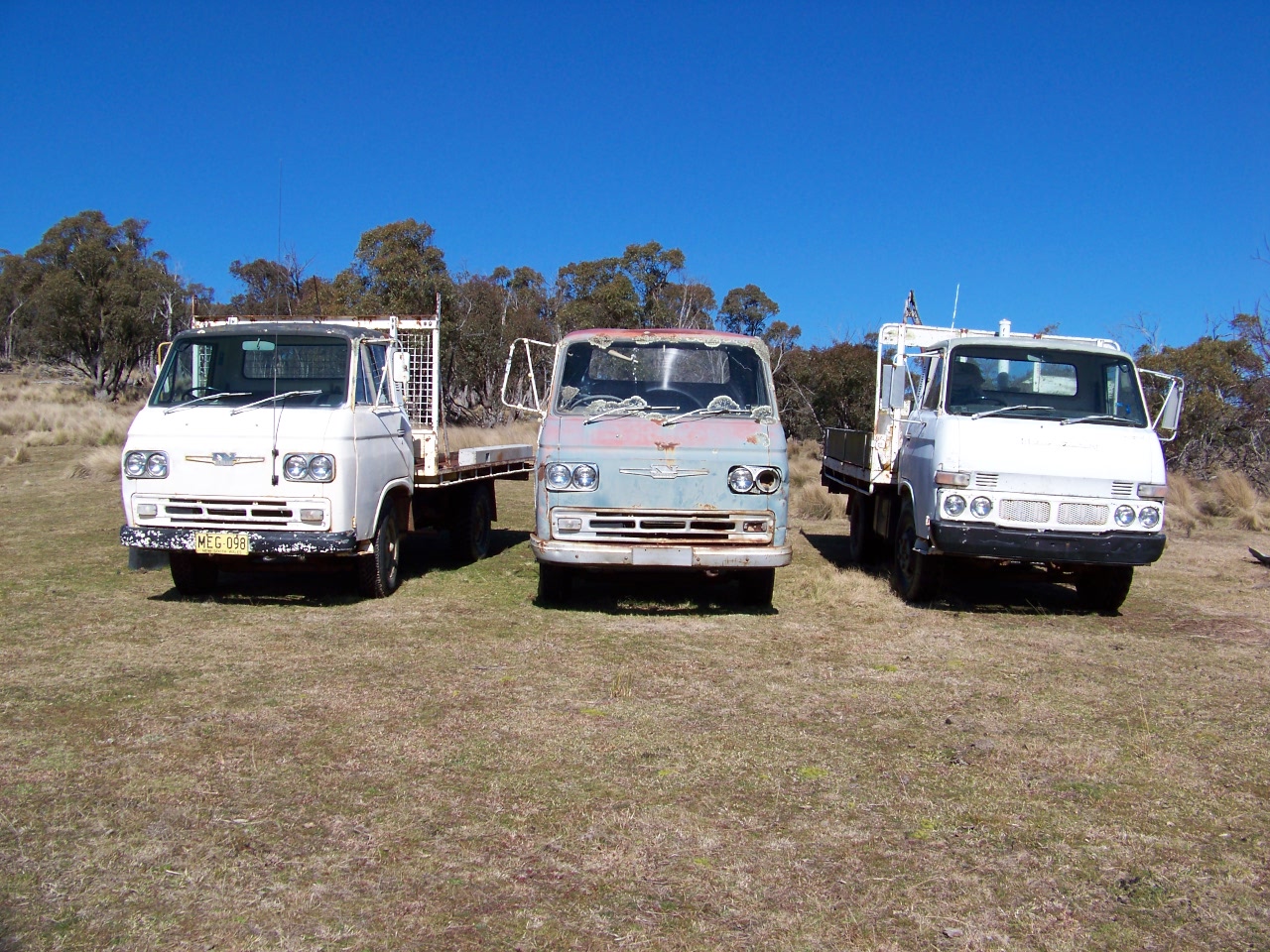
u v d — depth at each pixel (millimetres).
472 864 3752
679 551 7438
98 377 42094
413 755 4809
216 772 4547
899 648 7176
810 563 11320
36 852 3752
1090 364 8812
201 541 7598
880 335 10477
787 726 5379
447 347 30812
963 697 5988
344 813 4148
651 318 39688
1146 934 3377
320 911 3395
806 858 3867
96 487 15969
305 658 6453
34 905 3377
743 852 3902
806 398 27344
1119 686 6312
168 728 5094
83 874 3600
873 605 8695
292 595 8555
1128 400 8617
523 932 3299
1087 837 4113
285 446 7590
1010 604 9078
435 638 7094
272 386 8234
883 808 4348
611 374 8273
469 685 5941
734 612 8281
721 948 3234
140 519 7688
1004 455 7988
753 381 8242
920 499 8570
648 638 7250
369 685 5891
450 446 19781
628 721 5375
